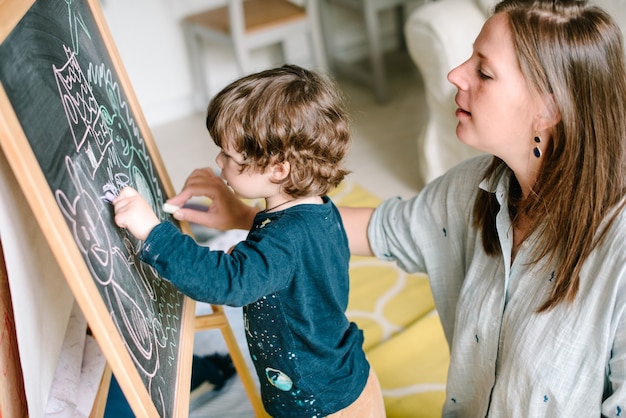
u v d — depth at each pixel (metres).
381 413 1.25
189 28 3.47
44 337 0.89
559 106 0.93
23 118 0.71
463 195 1.20
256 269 0.96
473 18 2.31
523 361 1.04
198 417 1.69
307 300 1.07
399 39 4.04
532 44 0.92
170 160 3.19
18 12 0.75
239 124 1.04
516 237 1.10
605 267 0.94
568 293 0.98
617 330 0.95
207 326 1.38
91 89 0.96
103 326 0.75
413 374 1.78
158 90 3.60
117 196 0.92
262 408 1.50
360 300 2.07
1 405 0.79
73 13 0.98
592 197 0.95
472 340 1.16
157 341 0.95
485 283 1.13
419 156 2.73
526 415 1.07
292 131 1.04
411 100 3.43
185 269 0.90
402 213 1.29
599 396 1.00
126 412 1.67
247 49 3.15
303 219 1.05
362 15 3.91
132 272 0.93
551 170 0.98
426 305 2.03
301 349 1.10
